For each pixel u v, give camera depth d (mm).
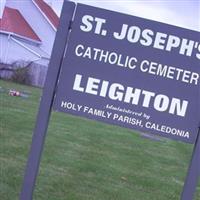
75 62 4734
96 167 9602
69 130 14117
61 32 4719
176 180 10031
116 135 15016
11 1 43781
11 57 38906
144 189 8641
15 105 17609
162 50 4688
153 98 4707
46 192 7277
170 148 14984
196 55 4668
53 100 4750
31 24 45031
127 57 4699
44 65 36344
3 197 6680
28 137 11289
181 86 4688
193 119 4691
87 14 4711
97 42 4715
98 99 4730
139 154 12398
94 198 7406
